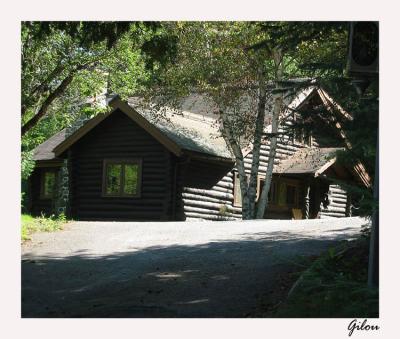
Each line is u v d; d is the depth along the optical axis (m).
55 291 10.47
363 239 11.43
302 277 8.60
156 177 24.14
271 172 25.55
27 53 20.52
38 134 39.75
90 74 22.55
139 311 9.09
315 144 29.25
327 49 18.98
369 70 8.82
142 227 17.16
